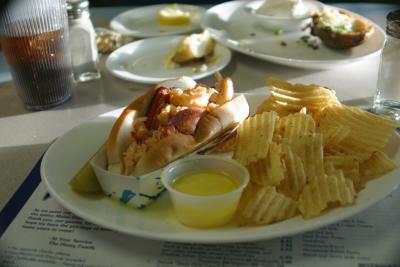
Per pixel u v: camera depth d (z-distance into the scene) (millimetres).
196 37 542
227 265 255
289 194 281
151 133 332
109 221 267
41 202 317
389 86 425
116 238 279
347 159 298
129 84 521
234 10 688
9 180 351
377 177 290
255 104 410
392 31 409
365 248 262
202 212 262
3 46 446
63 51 465
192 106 353
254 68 541
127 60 564
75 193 299
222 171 300
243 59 566
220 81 401
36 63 447
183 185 290
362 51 543
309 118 323
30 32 433
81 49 517
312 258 256
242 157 300
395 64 417
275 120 324
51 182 305
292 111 367
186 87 386
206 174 300
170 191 271
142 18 714
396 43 410
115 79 535
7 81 549
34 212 307
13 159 383
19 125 446
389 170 292
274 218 259
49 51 451
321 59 531
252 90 485
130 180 284
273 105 370
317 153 295
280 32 609
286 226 250
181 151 306
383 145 312
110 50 613
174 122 327
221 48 569
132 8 798
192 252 265
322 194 262
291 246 265
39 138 417
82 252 270
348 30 550
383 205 295
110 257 265
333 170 287
